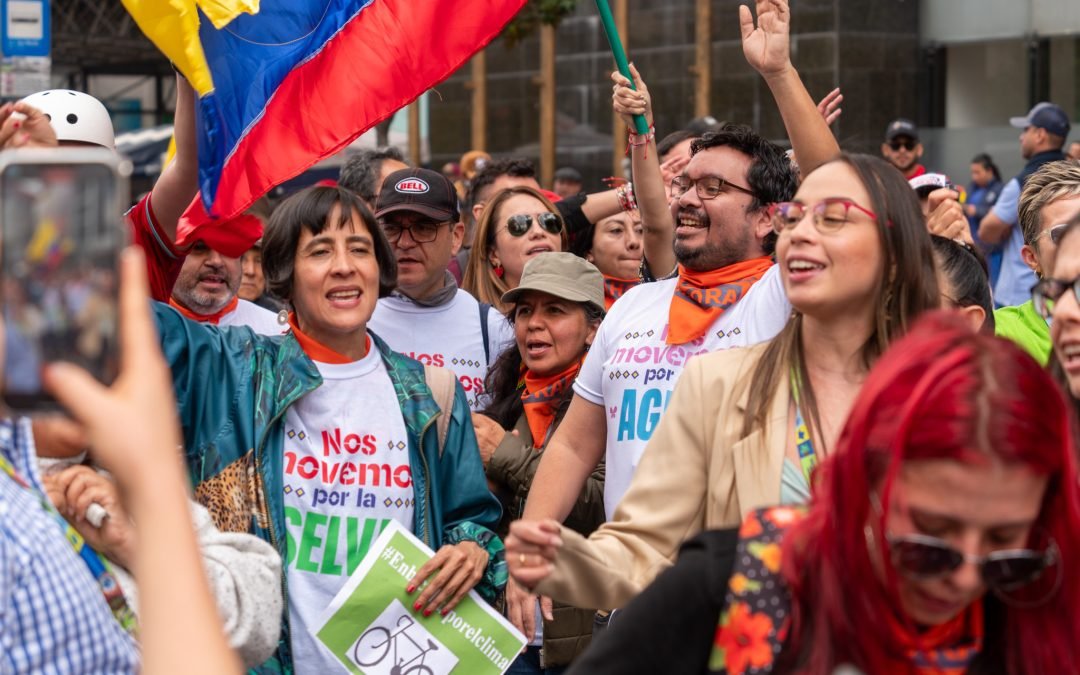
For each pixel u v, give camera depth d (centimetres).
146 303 143
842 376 280
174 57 395
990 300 390
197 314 530
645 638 193
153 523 136
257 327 548
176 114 402
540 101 2016
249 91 405
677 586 196
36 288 144
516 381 483
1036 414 174
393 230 496
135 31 2262
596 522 429
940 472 173
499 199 578
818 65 1781
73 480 246
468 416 388
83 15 2212
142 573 136
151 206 400
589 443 399
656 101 1902
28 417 143
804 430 273
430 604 353
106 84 2783
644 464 290
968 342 179
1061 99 1769
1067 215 443
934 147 1816
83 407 136
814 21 1780
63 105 408
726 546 199
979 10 1802
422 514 370
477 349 504
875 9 1797
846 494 180
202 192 396
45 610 189
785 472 271
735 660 193
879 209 277
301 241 369
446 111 2120
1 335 142
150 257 400
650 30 1900
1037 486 176
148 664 134
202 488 348
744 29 381
